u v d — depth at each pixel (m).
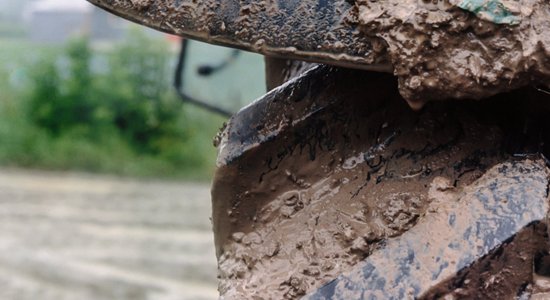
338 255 1.17
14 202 11.98
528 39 0.99
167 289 7.43
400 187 1.19
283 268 1.20
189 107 17.95
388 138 1.22
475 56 1.00
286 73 1.49
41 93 17.22
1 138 16.47
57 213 11.24
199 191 14.47
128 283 7.54
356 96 1.23
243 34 1.10
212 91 4.35
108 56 17.84
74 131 17.06
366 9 1.04
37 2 28.72
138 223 10.73
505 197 1.06
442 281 1.02
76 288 7.38
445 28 1.00
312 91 1.25
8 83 17.55
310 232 1.22
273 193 1.28
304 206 1.25
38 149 16.38
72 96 17.27
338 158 1.25
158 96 17.64
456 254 1.03
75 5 27.06
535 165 1.10
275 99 1.28
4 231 9.80
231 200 1.30
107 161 16.53
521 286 1.04
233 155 1.27
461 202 1.07
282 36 1.08
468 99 1.15
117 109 17.38
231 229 1.30
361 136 1.24
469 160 1.16
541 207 1.04
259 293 1.17
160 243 9.46
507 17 0.99
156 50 17.66
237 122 1.30
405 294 1.03
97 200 12.64
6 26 32.78
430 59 1.01
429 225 1.07
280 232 1.25
